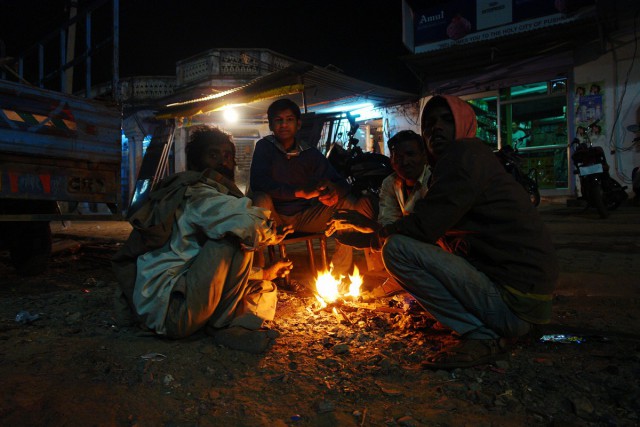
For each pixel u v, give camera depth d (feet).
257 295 9.29
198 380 6.96
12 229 15.15
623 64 40.50
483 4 46.65
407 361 7.64
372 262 13.44
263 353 8.02
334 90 41.86
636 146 40.01
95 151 14.53
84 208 44.91
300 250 21.20
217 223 7.98
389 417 5.87
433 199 7.25
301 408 6.13
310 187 12.22
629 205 37.73
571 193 43.09
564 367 7.22
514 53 44.98
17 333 9.05
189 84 58.08
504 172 7.34
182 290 8.02
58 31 18.95
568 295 11.78
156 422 5.76
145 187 50.24
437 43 49.52
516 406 6.04
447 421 5.71
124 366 7.40
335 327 9.48
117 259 8.83
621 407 5.94
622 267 15.10
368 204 13.67
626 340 8.34
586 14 41.81
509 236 7.20
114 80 15.30
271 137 14.01
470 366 7.11
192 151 9.57
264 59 56.59
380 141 58.90
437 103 8.00
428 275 7.55
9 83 12.44
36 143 13.06
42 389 6.59
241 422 5.76
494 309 7.27
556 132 44.47
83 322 9.84
